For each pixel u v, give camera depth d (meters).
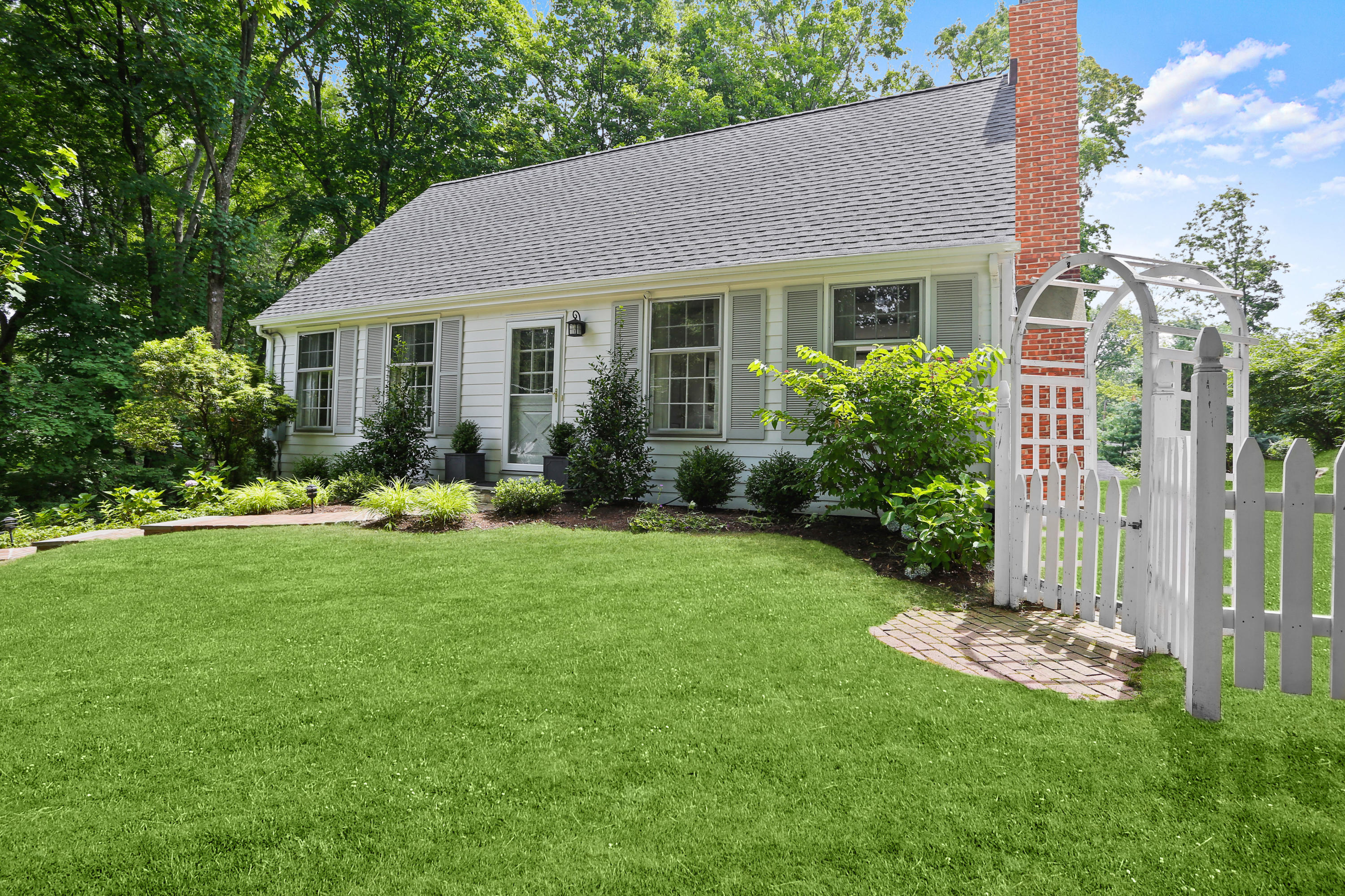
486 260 11.75
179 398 11.02
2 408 11.60
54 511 10.48
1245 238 30.86
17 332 14.38
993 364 6.23
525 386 10.77
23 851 1.87
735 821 2.00
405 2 19.31
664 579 5.15
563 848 1.88
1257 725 2.63
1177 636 3.36
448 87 21.28
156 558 5.80
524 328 10.73
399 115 21.98
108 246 16.72
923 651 3.59
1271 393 15.02
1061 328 7.74
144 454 13.80
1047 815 2.03
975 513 5.12
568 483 9.18
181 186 17.22
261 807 2.10
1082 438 7.71
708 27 28.38
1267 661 3.52
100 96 13.91
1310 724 2.63
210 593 4.75
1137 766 2.31
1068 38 8.33
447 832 1.96
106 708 2.87
